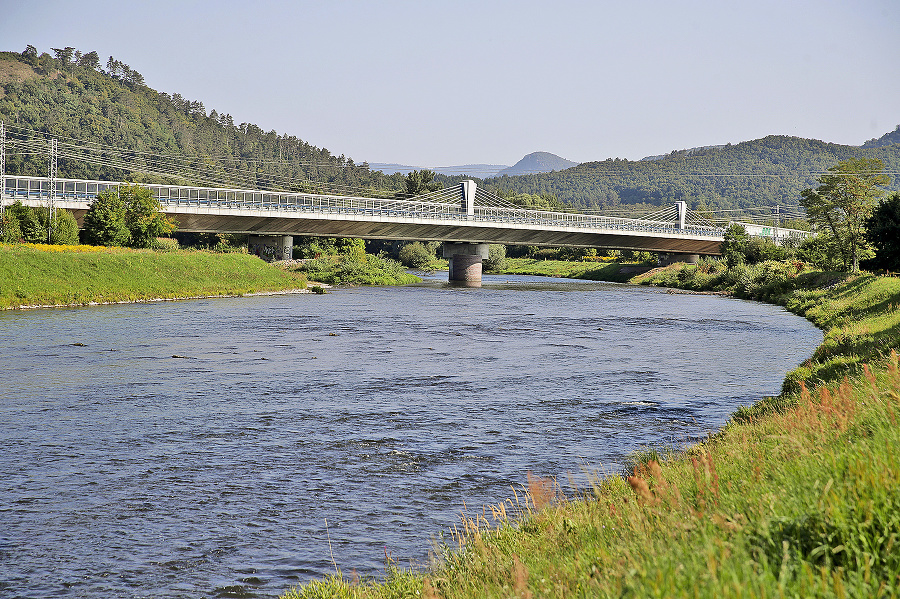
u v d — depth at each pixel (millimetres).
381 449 21000
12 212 80688
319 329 50312
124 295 68062
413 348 41594
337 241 142125
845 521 6480
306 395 28453
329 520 15617
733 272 102812
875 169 91812
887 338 27203
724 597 5258
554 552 9453
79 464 19594
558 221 132375
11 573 13273
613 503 10984
